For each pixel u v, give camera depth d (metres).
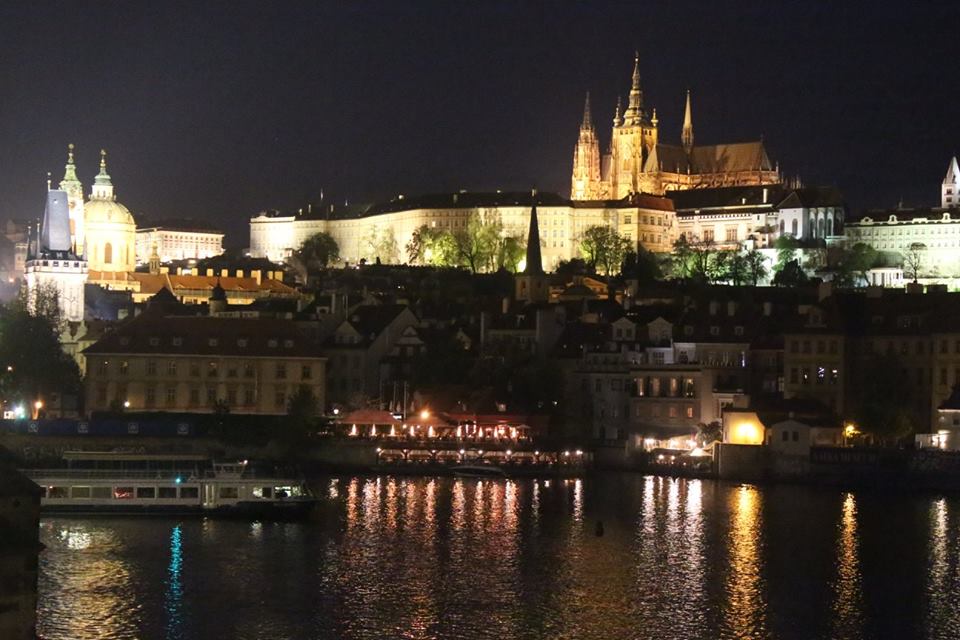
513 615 160.62
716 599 169.50
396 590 171.38
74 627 152.62
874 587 176.75
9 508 97.44
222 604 163.12
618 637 152.62
